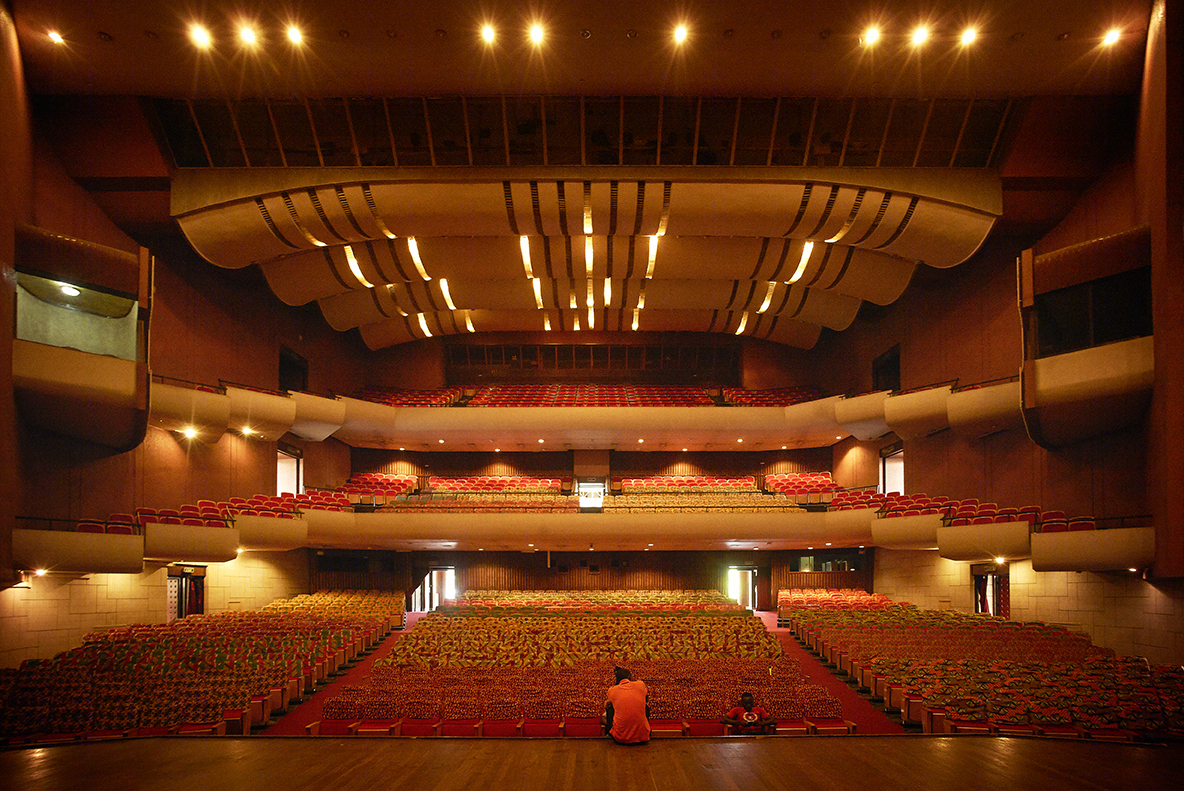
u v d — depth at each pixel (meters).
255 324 19.02
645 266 17.95
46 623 13.45
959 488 17.41
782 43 12.41
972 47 12.33
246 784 5.40
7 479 11.46
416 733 9.12
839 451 23.42
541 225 15.45
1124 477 12.66
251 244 15.41
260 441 19.25
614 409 21.97
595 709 9.51
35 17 11.77
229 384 17.80
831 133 14.34
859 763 5.98
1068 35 12.02
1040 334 13.43
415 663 12.33
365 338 24.02
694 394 25.12
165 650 12.18
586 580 23.80
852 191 14.81
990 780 5.46
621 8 11.72
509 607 18.88
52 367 12.11
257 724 10.30
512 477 24.64
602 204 15.06
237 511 16.95
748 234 15.73
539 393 25.14
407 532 19.39
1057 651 12.18
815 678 13.07
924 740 6.88
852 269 17.56
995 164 14.38
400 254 17.66
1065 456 14.09
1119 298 12.47
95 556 12.40
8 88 11.85
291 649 12.98
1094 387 12.29
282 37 12.26
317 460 22.12
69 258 12.60
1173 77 11.40
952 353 17.55
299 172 14.79
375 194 14.92
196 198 14.70
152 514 14.79
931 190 14.55
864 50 12.51
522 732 9.08
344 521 19.23
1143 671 10.16
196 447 17.00
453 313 23.50
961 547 14.36
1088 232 14.30
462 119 14.27
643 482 24.28
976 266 16.81
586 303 21.06
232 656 12.15
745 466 25.25
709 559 23.84
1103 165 13.89
